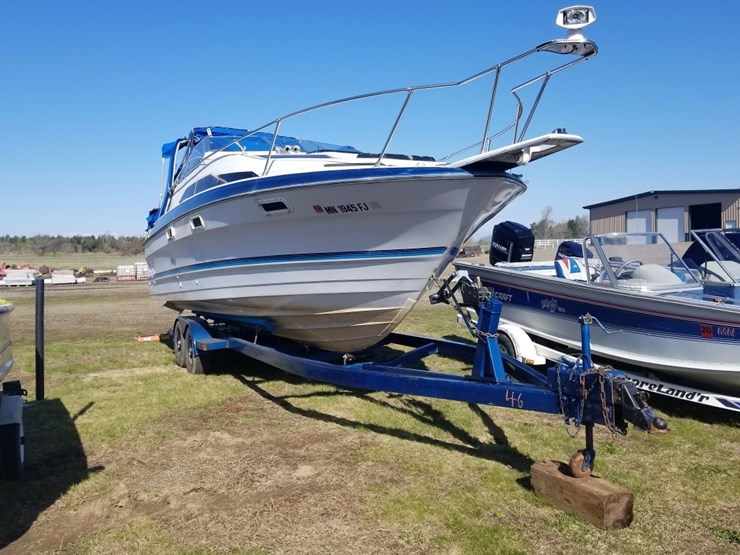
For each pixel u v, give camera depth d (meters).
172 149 9.34
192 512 3.78
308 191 5.32
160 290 8.95
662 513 3.73
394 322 6.12
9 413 4.41
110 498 3.99
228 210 6.16
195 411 6.04
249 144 7.30
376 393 6.68
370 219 5.29
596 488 3.62
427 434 5.24
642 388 5.93
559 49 4.43
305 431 5.37
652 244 6.97
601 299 6.23
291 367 5.74
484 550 3.27
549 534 3.45
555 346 7.22
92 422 5.67
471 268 8.06
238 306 6.86
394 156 6.32
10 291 25.50
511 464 4.52
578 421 3.80
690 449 4.88
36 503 3.95
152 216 9.73
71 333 12.34
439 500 3.89
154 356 9.16
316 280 5.80
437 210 5.14
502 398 4.29
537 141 4.40
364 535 3.45
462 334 10.70
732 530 3.52
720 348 5.30
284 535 3.46
